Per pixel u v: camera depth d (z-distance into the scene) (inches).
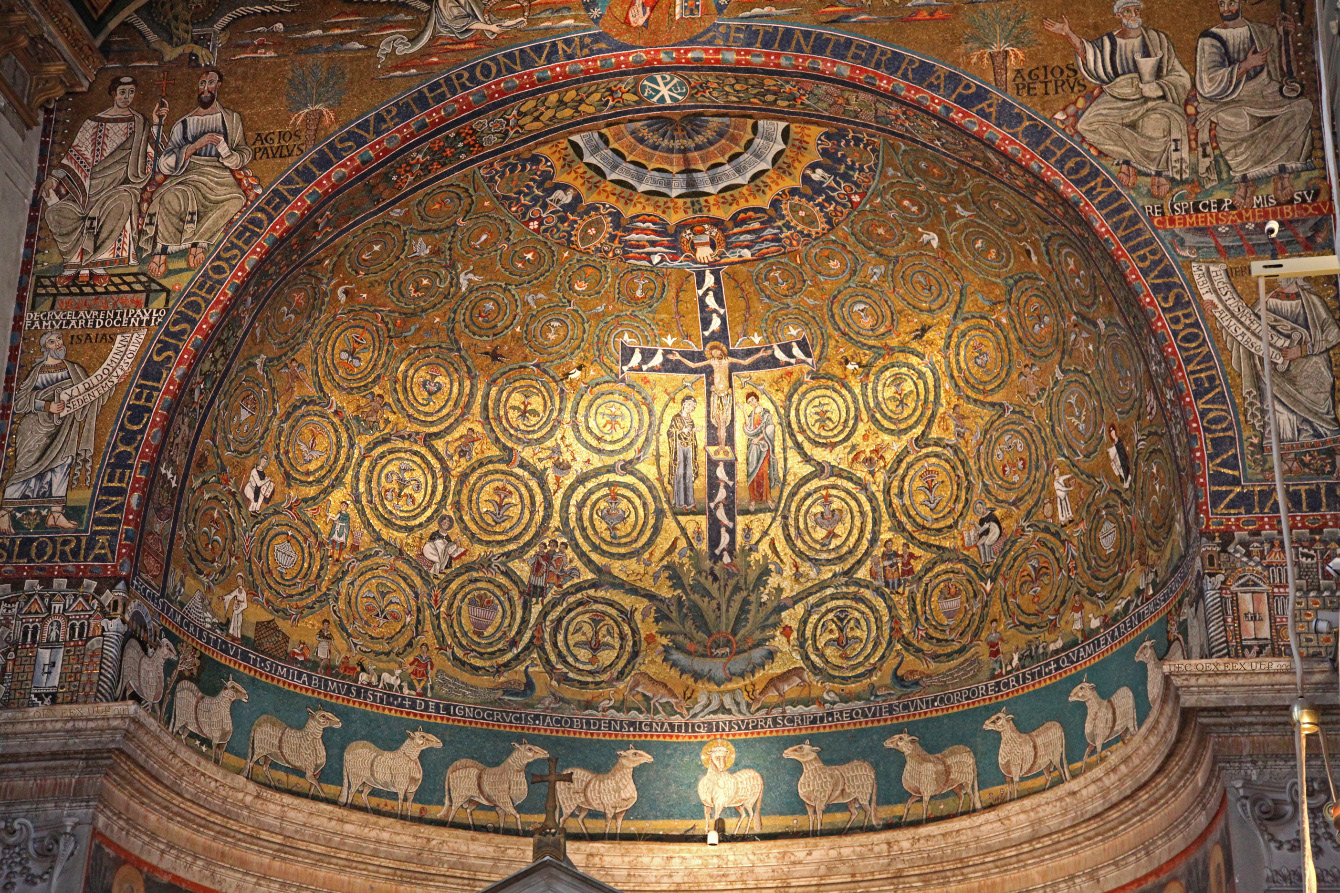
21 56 421.4
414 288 459.2
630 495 479.5
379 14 431.5
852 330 469.1
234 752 421.4
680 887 452.8
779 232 461.1
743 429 479.5
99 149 430.0
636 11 420.2
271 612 442.3
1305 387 374.9
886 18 413.7
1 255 414.6
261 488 445.4
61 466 403.9
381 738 449.4
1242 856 343.0
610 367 476.4
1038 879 421.7
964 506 463.2
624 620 478.0
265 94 429.1
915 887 440.5
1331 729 345.4
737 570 479.5
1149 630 406.0
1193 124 397.7
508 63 421.7
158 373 410.3
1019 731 440.5
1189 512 380.2
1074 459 440.1
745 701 473.4
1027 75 406.3
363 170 421.4
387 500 464.4
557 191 454.3
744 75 417.7
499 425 473.4
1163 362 385.4
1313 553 363.3
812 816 460.1
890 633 469.1
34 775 375.6
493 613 471.5
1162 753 377.7
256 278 420.8
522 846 451.8
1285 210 388.5
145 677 400.5
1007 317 449.1
